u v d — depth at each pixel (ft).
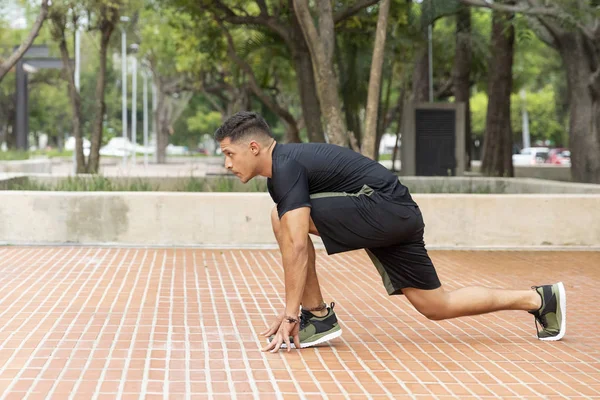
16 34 143.64
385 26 46.70
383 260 18.66
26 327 20.76
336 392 15.71
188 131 265.34
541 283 29.45
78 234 38.11
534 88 198.80
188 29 83.10
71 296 25.17
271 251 37.27
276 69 101.50
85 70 197.26
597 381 16.74
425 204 38.47
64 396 15.14
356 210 17.90
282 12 69.92
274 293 26.48
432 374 17.11
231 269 31.60
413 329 21.54
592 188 43.73
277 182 17.94
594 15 60.34
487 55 97.55
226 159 18.15
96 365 17.31
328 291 27.32
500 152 86.33
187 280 28.76
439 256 36.22
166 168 138.51
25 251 35.53
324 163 17.99
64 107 215.92
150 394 15.35
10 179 47.06
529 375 17.12
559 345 19.85
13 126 169.99
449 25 114.11
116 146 243.60
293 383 16.26
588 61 67.05
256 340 19.89
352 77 77.92
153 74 177.78
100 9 74.28
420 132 76.28
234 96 124.77
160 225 38.29
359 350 19.11
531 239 38.75
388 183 18.15
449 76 129.59
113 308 23.47
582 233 38.75
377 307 24.57
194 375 16.70
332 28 49.98
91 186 46.42
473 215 38.63
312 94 65.72
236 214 38.52
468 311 19.12
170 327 21.15
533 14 59.62
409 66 106.42
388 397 15.46
